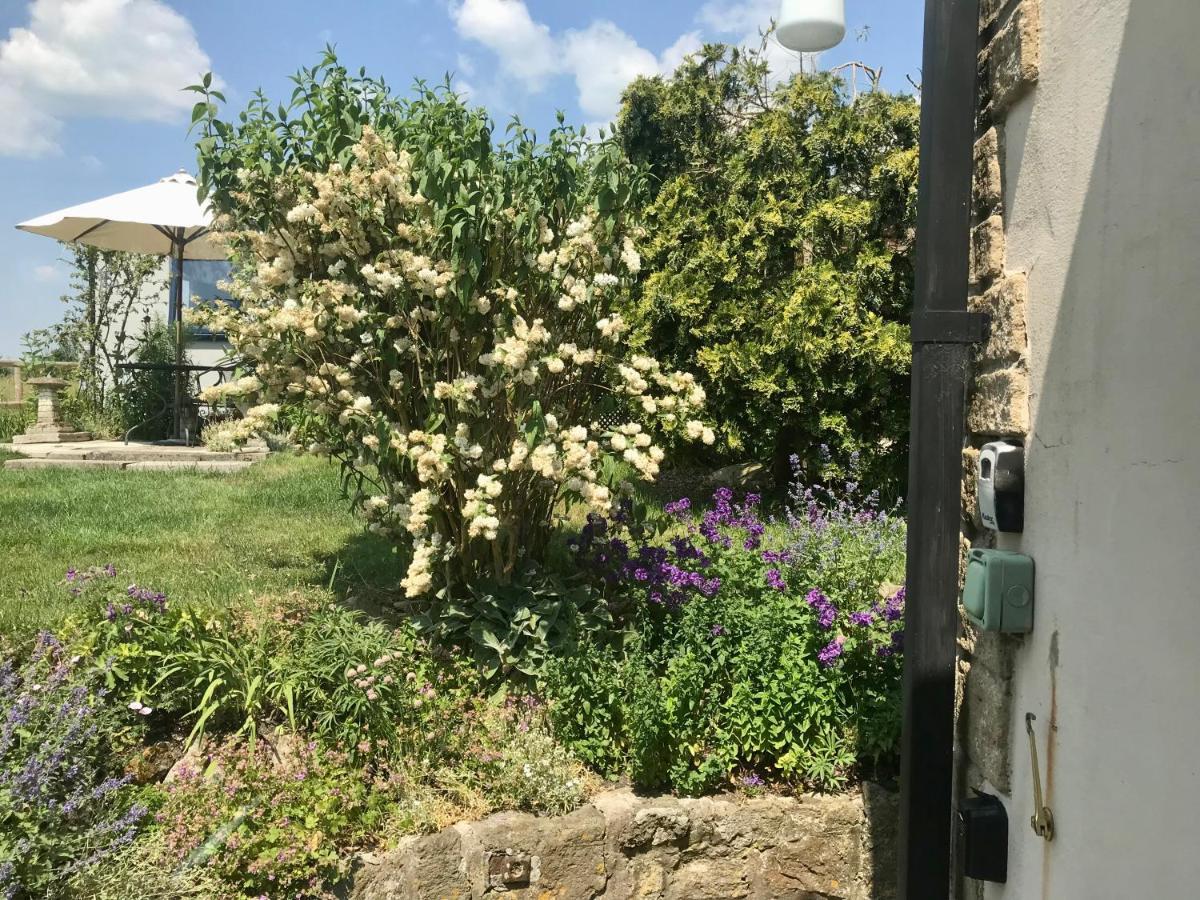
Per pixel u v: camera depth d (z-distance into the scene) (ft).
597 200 13.05
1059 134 6.52
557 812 11.05
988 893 7.59
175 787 10.27
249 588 14.69
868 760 12.14
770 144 22.45
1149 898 5.20
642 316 22.02
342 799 10.34
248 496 22.38
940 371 7.53
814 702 11.69
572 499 13.74
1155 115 5.26
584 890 10.80
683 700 11.44
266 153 12.62
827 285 20.84
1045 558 6.65
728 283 21.98
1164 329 5.15
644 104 28.40
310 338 12.12
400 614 14.33
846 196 21.89
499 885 10.51
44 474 25.93
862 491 21.94
